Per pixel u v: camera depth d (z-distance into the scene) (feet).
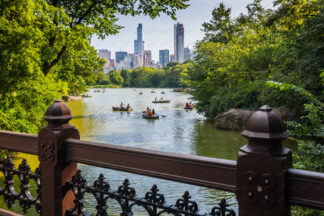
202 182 4.42
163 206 5.00
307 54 52.90
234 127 73.97
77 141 5.90
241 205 3.92
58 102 6.19
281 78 55.57
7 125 35.81
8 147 7.14
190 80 103.40
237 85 87.56
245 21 110.11
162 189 30.19
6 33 28.84
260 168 3.70
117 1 43.52
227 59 94.48
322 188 3.39
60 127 6.03
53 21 37.55
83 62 66.49
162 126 84.02
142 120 98.12
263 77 74.49
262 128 3.71
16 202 24.02
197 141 61.41
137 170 5.13
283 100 54.49
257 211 3.77
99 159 5.63
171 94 288.10
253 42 97.40
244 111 73.97
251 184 3.78
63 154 6.09
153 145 57.82
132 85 512.63
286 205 3.67
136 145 57.77
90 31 39.01
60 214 6.15
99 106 156.76
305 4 62.80
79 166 39.14
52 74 53.01
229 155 48.55
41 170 6.29
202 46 103.76
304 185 3.52
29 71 31.50
